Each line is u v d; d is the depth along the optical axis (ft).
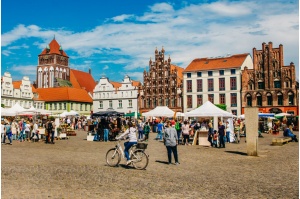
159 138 126.72
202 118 177.78
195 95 258.57
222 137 89.92
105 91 294.46
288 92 231.09
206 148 87.97
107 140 112.16
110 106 291.58
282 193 36.01
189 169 52.31
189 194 35.29
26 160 60.95
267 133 168.04
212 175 46.91
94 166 54.19
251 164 57.98
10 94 286.05
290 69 230.89
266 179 43.91
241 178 44.60
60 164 56.13
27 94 306.76
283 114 178.19
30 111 129.80
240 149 85.15
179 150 82.58
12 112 125.80
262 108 238.07
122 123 161.68
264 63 239.30
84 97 349.00
